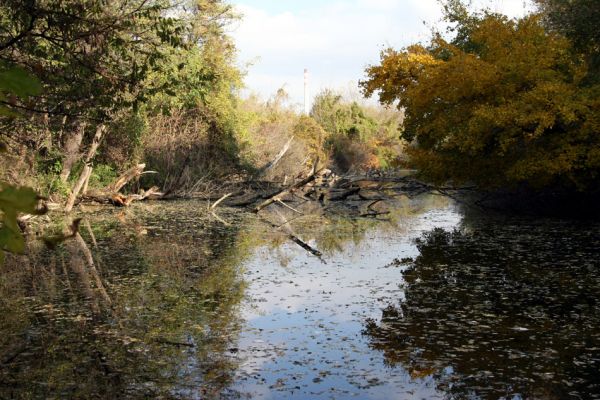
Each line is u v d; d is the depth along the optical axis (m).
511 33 17.16
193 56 18.75
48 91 6.75
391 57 19.58
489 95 17.02
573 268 9.96
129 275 9.84
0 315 7.39
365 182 31.05
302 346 6.26
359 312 7.57
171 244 13.14
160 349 6.15
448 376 5.38
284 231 15.44
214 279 9.58
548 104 15.28
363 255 11.80
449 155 18.61
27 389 5.05
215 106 26.33
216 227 16.16
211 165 26.28
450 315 7.37
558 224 15.66
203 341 6.43
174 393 5.02
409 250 12.24
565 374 5.40
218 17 22.42
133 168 21.69
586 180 17.27
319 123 45.19
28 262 10.95
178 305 7.94
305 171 32.44
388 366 5.66
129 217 18.20
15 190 0.94
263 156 31.38
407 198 26.50
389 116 48.91
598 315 7.27
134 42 6.77
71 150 18.53
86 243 13.20
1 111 1.28
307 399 4.90
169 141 25.33
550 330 6.70
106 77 6.68
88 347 6.19
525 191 21.58
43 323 7.04
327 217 18.81
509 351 6.03
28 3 5.84
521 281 9.11
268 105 42.22
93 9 6.32
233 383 5.25
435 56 21.88
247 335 6.64
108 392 5.02
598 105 15.09
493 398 4.90
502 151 17.61
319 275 9.92
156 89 7.18
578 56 17.11
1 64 2.45
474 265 10.42
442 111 18.44
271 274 9.99
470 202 22.80
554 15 19.08
